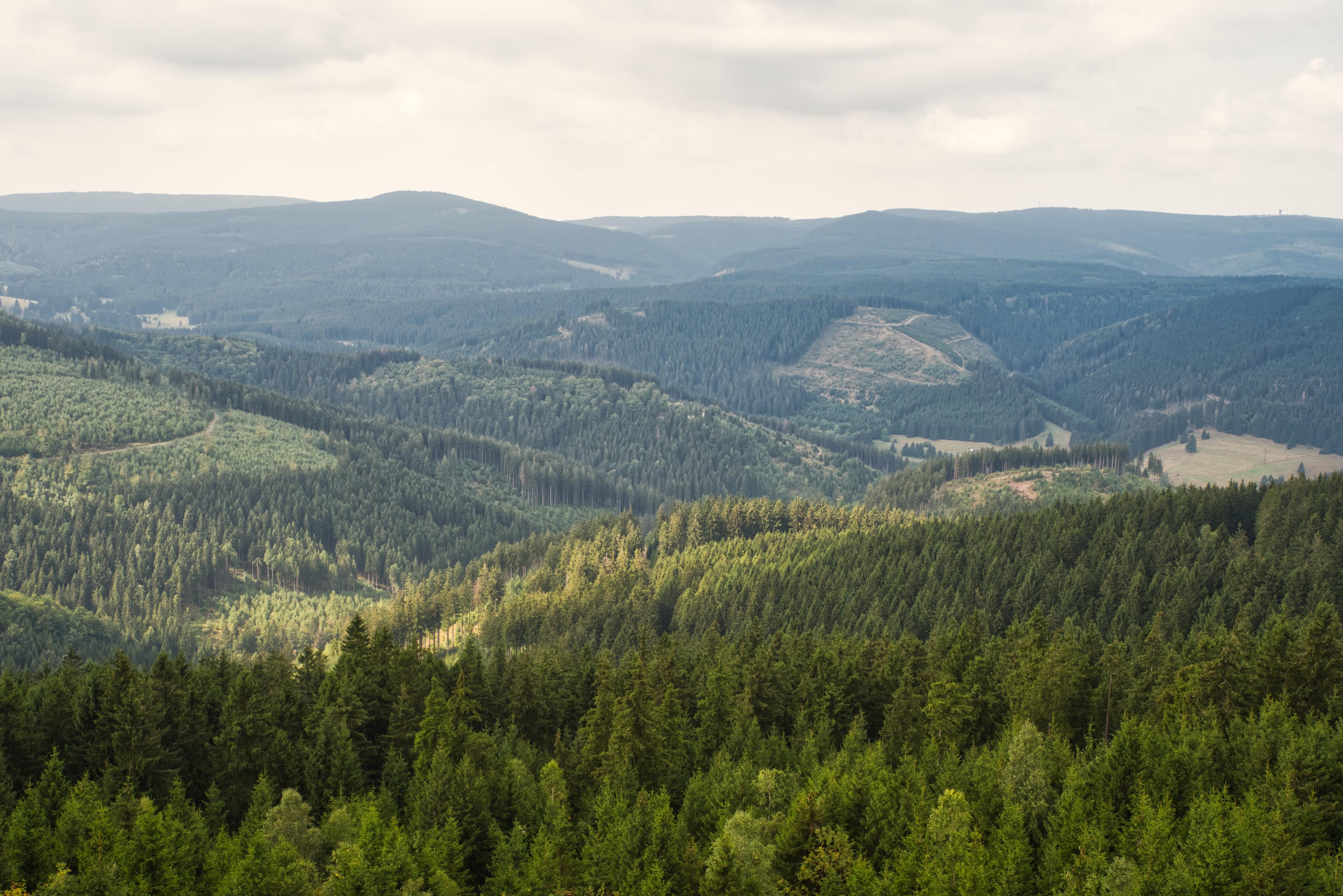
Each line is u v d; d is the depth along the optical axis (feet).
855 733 387.75
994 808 313.73
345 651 444.14
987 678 418.92
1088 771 330.75
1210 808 289.12
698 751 394.73
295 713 396.16
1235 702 372.17
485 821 332.19
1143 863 276.00
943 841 288.10
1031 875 288.30
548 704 432.25
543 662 449.89
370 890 278.46
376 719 408.67
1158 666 430.20
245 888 278.46
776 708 424.05
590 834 320.09
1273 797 301.63
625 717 365.20
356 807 335.06
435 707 378.12
